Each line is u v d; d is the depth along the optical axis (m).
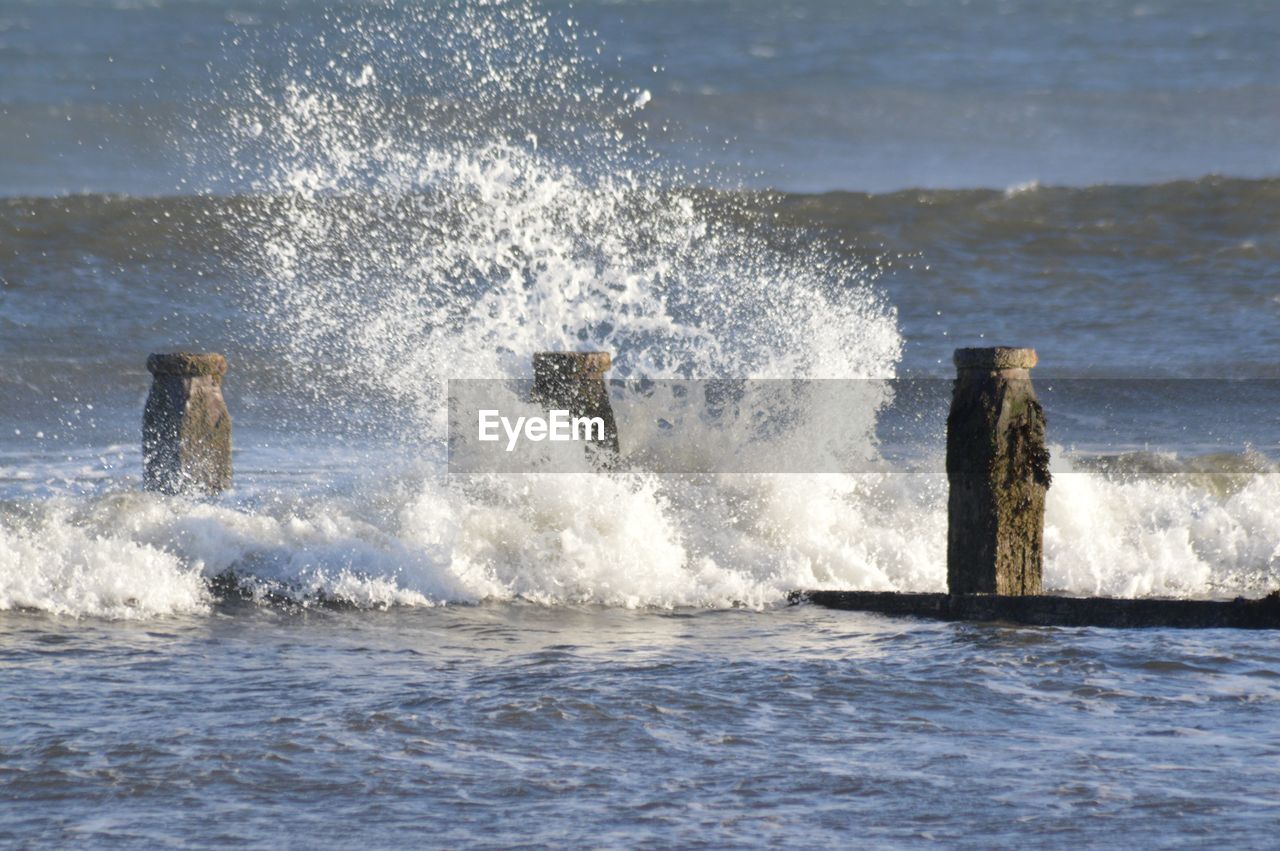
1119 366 62.59
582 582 34.19
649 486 36.84
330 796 21.44
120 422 52.72
